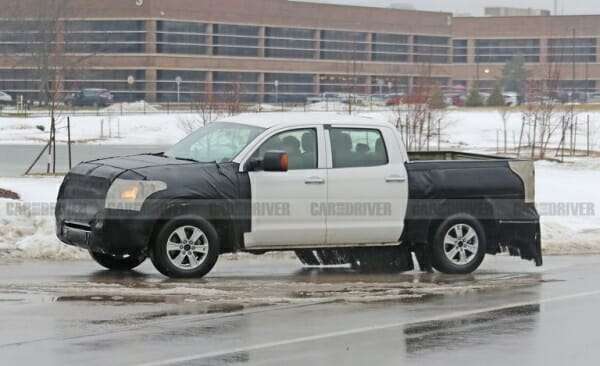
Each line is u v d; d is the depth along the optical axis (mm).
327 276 31375
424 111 115312
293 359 19844
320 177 30422
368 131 31312
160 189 28812
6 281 28750
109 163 30188
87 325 22703
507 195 32469
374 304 26094
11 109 176250
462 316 24641
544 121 124250
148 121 140125
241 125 31141
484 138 129000
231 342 21297
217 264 34031
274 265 34031
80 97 196250
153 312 24359
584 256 37500
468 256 32219
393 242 31531
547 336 22406
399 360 19891
